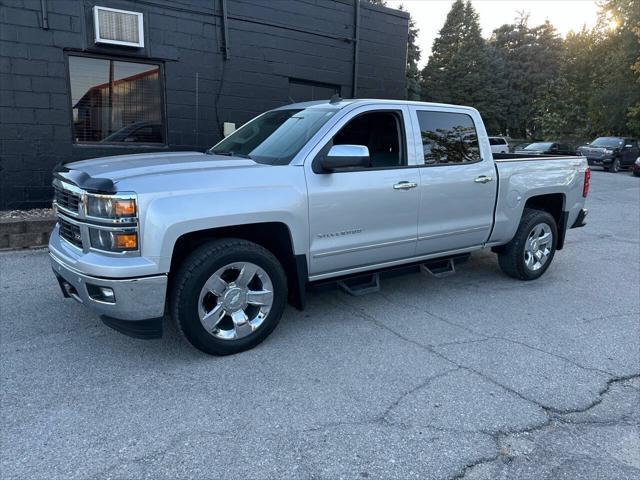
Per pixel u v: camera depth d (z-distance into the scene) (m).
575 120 38.72
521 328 4.40
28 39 7.29
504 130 60.22
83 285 3.33
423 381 3.41
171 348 3.85
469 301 5.10
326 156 3.90
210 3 8.71
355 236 4.20
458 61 54.19
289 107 4.92
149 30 8.18
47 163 7.71
